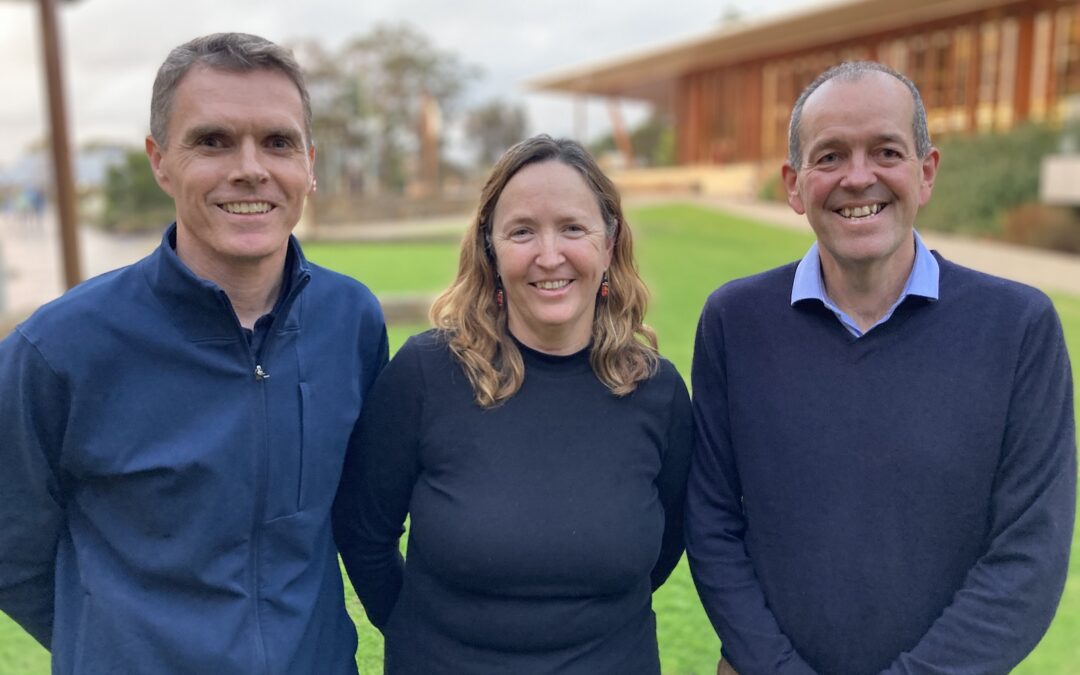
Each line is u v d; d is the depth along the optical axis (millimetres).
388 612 2131
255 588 1725
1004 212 15727
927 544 1749
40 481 1691
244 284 1755
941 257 1892
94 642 1665
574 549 1761
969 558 1766
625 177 30891
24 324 1658
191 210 1676
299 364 1791
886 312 1845
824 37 23656
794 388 1846
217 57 1649
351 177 43781
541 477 1803
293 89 1714
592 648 1816
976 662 1675
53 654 1751
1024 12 19438
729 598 1898
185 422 1681
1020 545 1698
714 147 29062
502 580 1760
